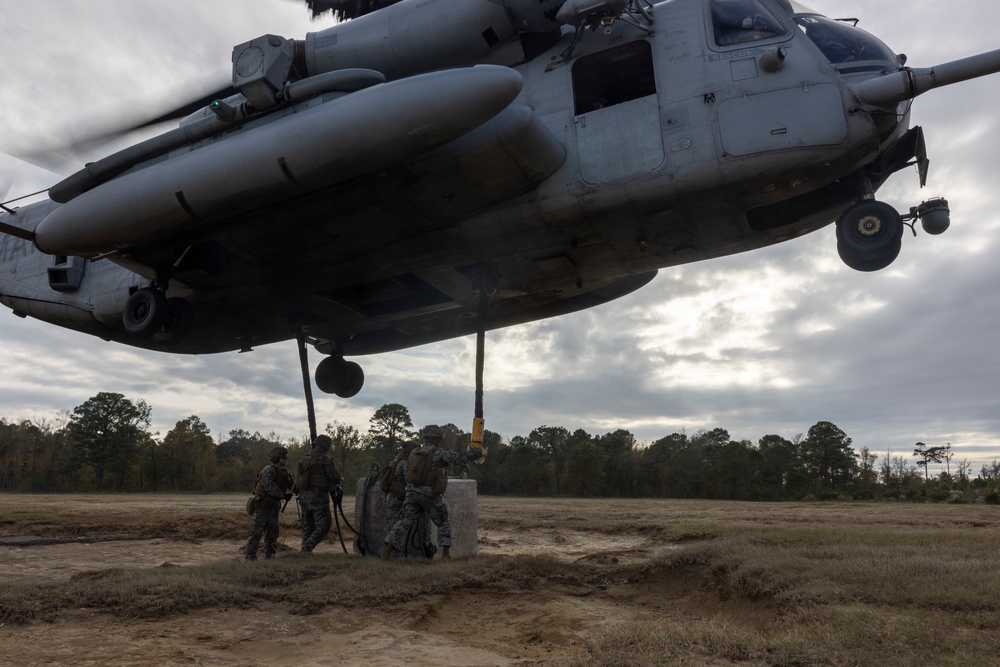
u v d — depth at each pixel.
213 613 4.61
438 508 7.00
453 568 5.96
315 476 7.77
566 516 15.32
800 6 10.01
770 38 9.16
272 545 7.90
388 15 10.16
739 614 4.68
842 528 8.81
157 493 67.81
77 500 31.55
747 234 10.35
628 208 9.53
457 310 13.50
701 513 16.69
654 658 3.23
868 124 8.77
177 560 8.56
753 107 8.88
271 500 7.84
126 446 73.62
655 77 9.35
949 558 5.18
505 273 11.58
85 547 9.95
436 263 11.20
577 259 11.11
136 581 5.12
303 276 11.68
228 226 10.48
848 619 3.60
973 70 8.30
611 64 9.92
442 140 8.51
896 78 8.51
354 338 15.83
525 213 9.90
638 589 5.84
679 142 9.08
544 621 4.70
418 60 10.09
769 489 64.88
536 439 81.69
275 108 9.74
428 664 3.61
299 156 8.79
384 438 69.69
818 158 8.78
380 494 7.96
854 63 9.09
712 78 9.09
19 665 3.43
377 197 9.60
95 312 13.73
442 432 7.53
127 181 10.15
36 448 82.94
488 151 8.88
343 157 8.68
